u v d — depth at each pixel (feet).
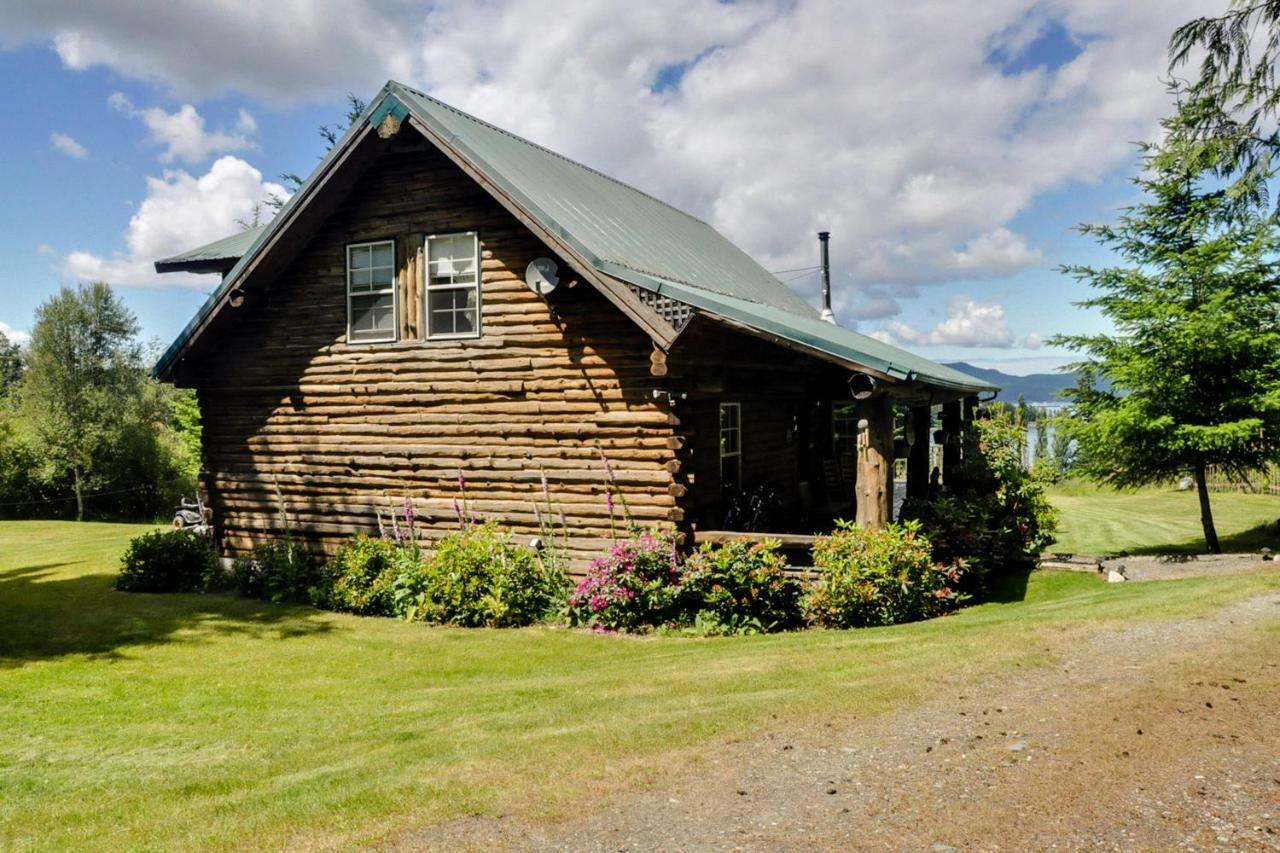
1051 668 22.94
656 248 48.39
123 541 79.77
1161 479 51.65
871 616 34.50
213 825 17.03
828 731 19.31
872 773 16.60
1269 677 20.72
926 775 16.26
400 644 35.88
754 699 22.49
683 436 39.52
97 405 139.95
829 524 54.95
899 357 54.49
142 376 151.23
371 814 16.63
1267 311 45.50
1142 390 48.73
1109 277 50.44
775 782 16.57
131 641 37.60
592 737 20.31
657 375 37.73
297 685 30.25
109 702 28.76
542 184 44.62
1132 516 82.64
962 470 59.52
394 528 44.70
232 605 44.96
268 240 45.19
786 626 35.60
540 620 38.91
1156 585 37.37
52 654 35.68
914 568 35.01
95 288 145.79
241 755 22.56
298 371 48.34
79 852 16.42
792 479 59.36
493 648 34.53
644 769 17.85
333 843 15.44
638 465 39.81
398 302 45.32
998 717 19.25
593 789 16.99
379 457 45.98
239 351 49.98
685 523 39.24
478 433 43.47
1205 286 47.73
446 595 39.45
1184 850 12.90
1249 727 17.54
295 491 48.62
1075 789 15.15
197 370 50.78
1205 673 21.34
